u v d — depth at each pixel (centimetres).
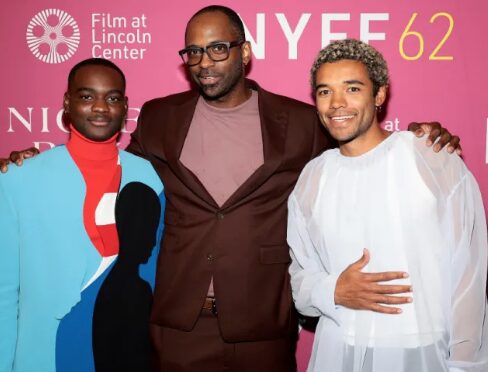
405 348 125
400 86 202
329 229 136
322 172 143
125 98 150
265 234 159
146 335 153
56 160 143
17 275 140
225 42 154
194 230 158
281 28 202
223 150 162
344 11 201
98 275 142
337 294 131
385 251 127
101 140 144
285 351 165
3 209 137
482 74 200
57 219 139
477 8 198
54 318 138
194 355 161
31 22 205
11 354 139
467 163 202
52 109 207
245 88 168
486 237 129
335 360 134
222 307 156
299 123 164
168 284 160
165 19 204
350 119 129
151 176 158
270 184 160
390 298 124
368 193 131
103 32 204
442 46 200
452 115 202
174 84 205
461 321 125
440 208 126
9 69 206
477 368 124
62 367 138
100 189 144
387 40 201
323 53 133
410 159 129
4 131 209
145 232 152
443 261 125
